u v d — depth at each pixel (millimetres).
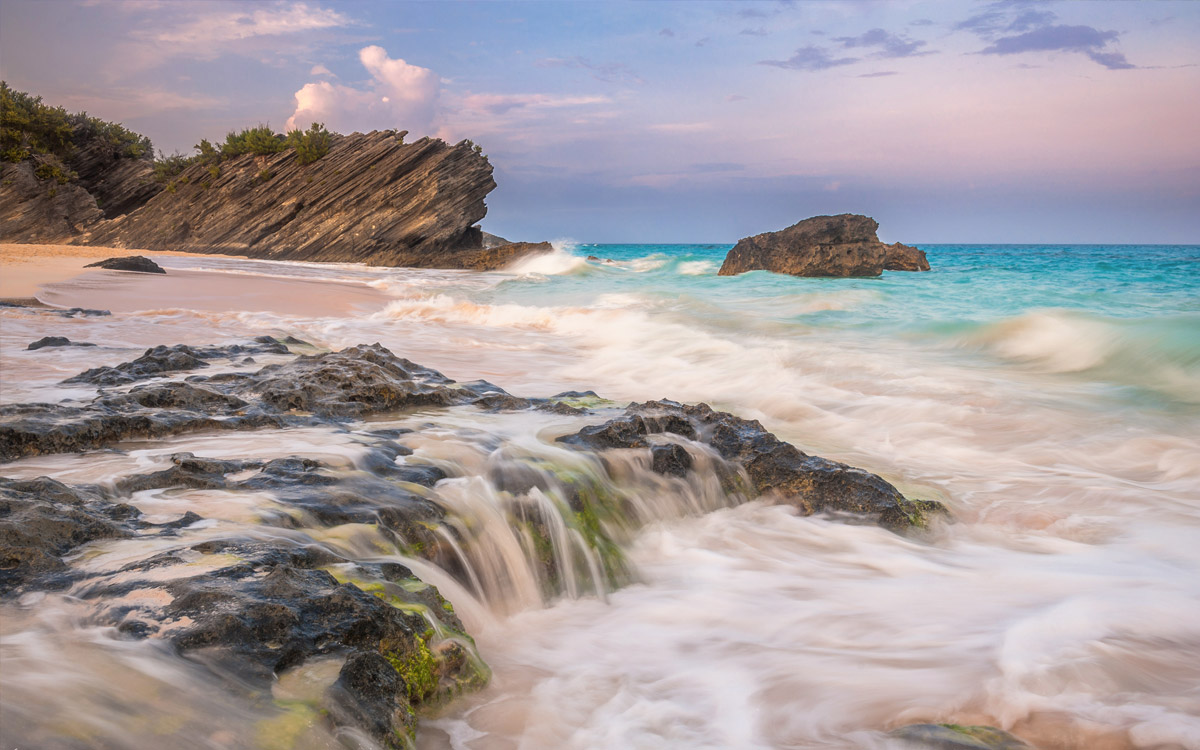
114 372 7703
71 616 2795
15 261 27281
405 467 5211
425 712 3176
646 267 54969
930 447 8188
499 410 7305
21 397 6582
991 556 5441
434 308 18406
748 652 4027
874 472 7199
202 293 19531
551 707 3434
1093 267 44688
